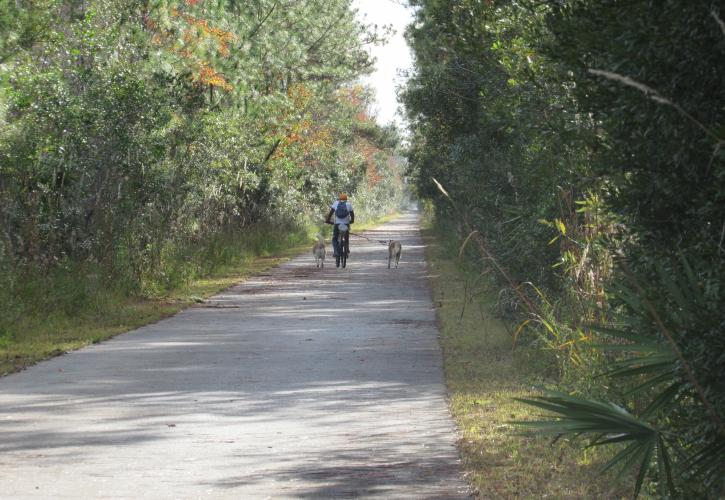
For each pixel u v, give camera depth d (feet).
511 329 68.85
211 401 46.85
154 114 100.63
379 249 207.72
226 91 147.02
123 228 97.50
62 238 92.48
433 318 82.79
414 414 43.96
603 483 33.12
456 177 108.47
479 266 87.25
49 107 92.27
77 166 92.32
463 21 57.47
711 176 25.49
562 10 27.32
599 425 23.99
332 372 55.52
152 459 35.68
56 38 100.01
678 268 26.63
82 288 84.33
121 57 105.60
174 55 128.26
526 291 63.41
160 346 65.98
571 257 47.55
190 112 123.65
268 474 33.60
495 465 35.19
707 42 24.03
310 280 125.29
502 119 58.34
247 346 65.98
